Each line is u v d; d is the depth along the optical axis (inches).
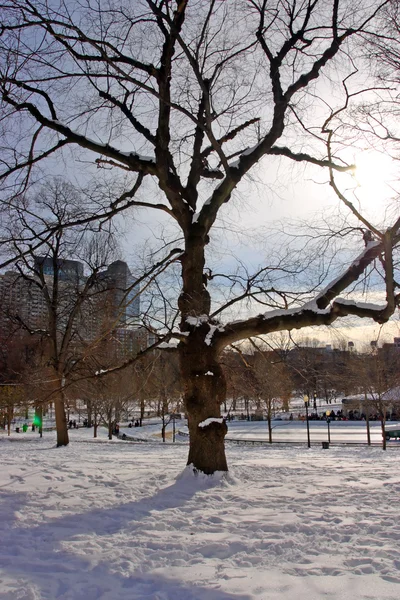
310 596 149.7
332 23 385.4
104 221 432.5
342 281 374.9
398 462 572.7
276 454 837.2
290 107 416.2
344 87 397.7
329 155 391.2
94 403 1622.8
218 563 184.9
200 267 415.8
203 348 386.6
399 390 1560.0
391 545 199.6
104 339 446.3
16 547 205.8
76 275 852.0
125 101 436.8
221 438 375.9
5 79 351.9
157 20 385.4
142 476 376.2
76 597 156.1
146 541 211.3
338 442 1393.9
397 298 342.0
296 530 225.8
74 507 274.2
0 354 932.0
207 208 414.6
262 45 405.7
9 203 385.7
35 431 2070.6
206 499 295.1
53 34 329.7
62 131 399.5
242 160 413.4
